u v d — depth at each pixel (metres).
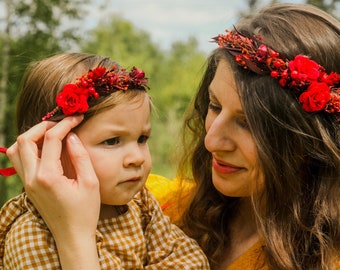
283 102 1.88
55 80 1.87
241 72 1.90
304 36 1.94
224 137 1.95
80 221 1.75
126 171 1.86
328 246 1.92
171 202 2.45
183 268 2.00
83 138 1.82
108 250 1.89
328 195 1.95
